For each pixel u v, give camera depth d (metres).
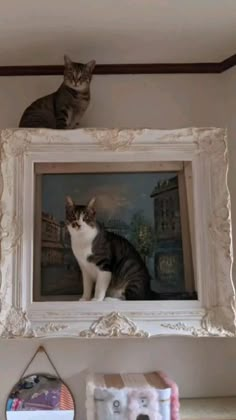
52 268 1.42
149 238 1.47
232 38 1.48
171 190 1.48
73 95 1.49
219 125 1.63
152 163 1.46
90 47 1.51
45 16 1.33
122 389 1.29
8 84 1.63
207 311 1.33
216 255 1.35
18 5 1.27
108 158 1.41
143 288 1.42
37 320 1.31
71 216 1.41
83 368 1.50
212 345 1.53
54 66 1.63
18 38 1.44
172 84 1.66
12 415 1.45
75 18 1.34
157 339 1.52
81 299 1.38
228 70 1.64
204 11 1.33
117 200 1.50
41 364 1.50
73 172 1.48
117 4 1.28
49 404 1.46
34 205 1.42
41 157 1.39
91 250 1.41
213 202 1.38
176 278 1.42
